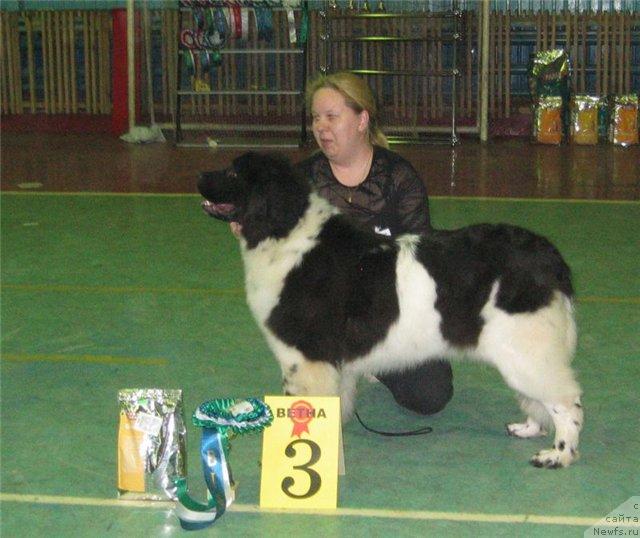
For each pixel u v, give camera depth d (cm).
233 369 558
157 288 727
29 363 567
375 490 413
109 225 946
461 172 1252
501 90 1623
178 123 1520
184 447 404
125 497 402
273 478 397
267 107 1666
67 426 477
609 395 518
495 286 414
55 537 370
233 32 1447
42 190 1132
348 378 456
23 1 1691
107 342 605
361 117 465
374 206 482
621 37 1600
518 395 467
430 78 1638
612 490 411
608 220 959
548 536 370
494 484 418
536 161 1346
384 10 1538
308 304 419
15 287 728
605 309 672
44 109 1748
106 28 1694
